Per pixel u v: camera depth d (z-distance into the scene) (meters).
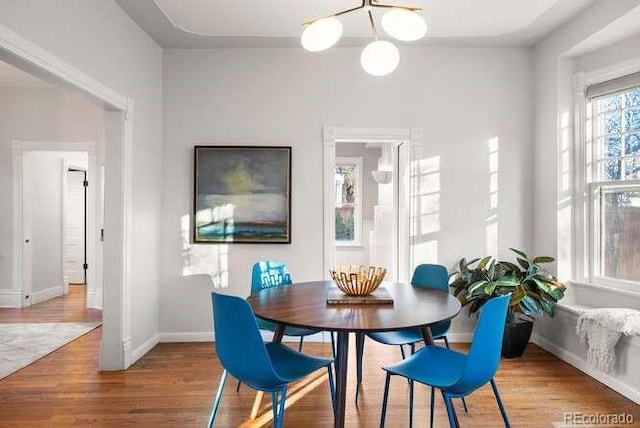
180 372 3.17
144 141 3.58
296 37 3.71
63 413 2.52
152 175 3.75
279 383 1.82
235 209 3.93
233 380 3.02
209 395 2.77
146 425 2.38
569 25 3.40
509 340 3.44
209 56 3.96
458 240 3.96
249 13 3.23
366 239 6.89
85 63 2.68
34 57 2.20
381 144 6.05
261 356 1.77
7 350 3.67
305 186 3.97
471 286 3.46
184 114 3.95
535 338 3.89
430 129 3.96
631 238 3.19
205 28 3.50
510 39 3.78
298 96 3.96
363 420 2.45
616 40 3.22
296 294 2.48
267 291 2.58
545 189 3.76
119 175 3.21
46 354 3.56
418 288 2.69
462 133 3.96
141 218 3.54
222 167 3.93
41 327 4.42
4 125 5.39
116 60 3.09
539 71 3.84
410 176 3.96
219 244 3.95
